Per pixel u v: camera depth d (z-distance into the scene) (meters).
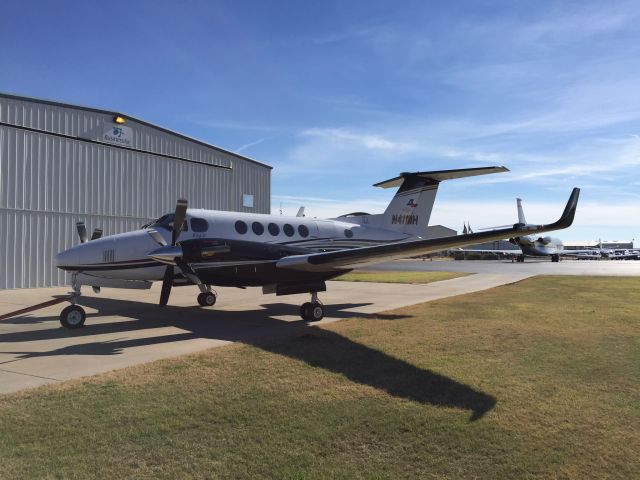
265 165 27.61
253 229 11.88
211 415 4.55
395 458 3.77
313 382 5.60
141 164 21.09
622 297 14.77
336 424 4.38
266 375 5.86
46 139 17.92
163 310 12.23
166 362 6.46
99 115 19.58
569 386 5.54
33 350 7.39
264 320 10.61
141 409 4.66
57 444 3.89
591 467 3.67
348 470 3.57
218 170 24.67
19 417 4.42
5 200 16.72
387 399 5.05
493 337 8.25
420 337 8.25
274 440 4.04
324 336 8.34
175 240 9.73
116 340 8.24
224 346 7.52
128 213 20.52
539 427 4.38
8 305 12.96
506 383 5.63
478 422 4.47
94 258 9.91
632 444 4.06
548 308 12.05
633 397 5.18
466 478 3.50
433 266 42.72
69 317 9.44
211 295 13.06
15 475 3.40
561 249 59.12
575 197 7.71
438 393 5.26
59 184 18.27
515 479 3.49
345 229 13.82
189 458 3.71
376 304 13.45
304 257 9.70
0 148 16.66
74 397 4.98
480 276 25.55
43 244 17.75
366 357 6.81
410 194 15.18
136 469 3.52
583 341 7.94
